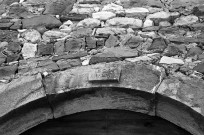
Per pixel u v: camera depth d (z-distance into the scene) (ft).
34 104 10.10
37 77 10.38
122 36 11.19
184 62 10.39
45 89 10.16
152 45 10.86
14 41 11.44
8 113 9.97
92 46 11.03
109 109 10.47
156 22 11.57
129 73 10.21
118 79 10.03
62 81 10.25
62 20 11.87
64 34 11.46
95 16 11.84
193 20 11.50
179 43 10.89
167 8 12.00
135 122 10.55
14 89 10.28
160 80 10.00
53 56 10.96
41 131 10.68
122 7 12.10
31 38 11.44
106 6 12.16
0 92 10.28
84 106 10.37
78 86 10.11
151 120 10.43
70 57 10.80
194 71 10.12
